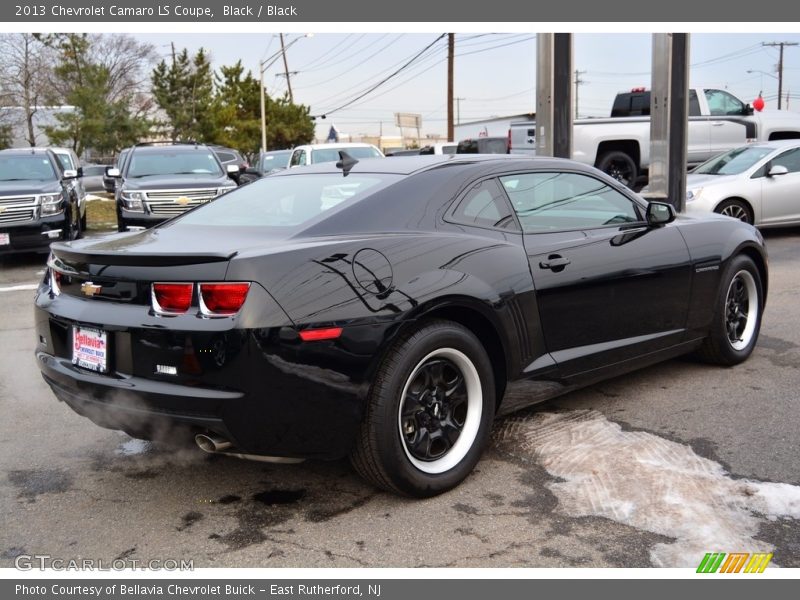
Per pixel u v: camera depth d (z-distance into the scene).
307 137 51.62
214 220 3.94
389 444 3.24
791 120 16.89
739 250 5.24
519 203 4.05
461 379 3.56
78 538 3.17
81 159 41.56
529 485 3.55
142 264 3.17
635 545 3.01
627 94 17.98
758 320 5.53
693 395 4.79
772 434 4.13
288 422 3.07
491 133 48.47
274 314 3.00
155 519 3.32
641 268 4.46
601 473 3.66
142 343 3.13
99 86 38.34
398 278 3.30
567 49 9.76
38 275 10.82
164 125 45.75
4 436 4.38
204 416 3.03
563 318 4.03
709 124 16.06
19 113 42.94
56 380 3.50
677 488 3.48
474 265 3.61
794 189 11.97
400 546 3.04
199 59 46.81
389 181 3.77
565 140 9.84
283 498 3.50
